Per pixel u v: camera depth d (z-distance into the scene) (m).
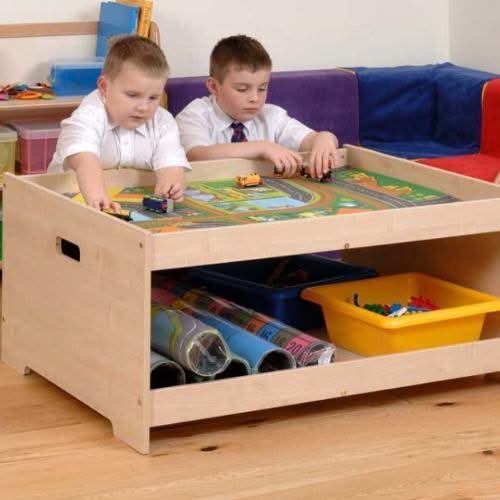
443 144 4.24
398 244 3.14
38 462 2.39
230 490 2.28
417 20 4.53
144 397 2.39
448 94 4.19
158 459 2.41
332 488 2.29
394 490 2.28
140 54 2.98
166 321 2.59
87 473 2.34
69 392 2.67
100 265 2.48
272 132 3.50
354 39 4.43
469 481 2.32
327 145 3.17
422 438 2.53
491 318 2.89
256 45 3.41
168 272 3.12
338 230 2.56
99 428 2.56
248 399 2.50
